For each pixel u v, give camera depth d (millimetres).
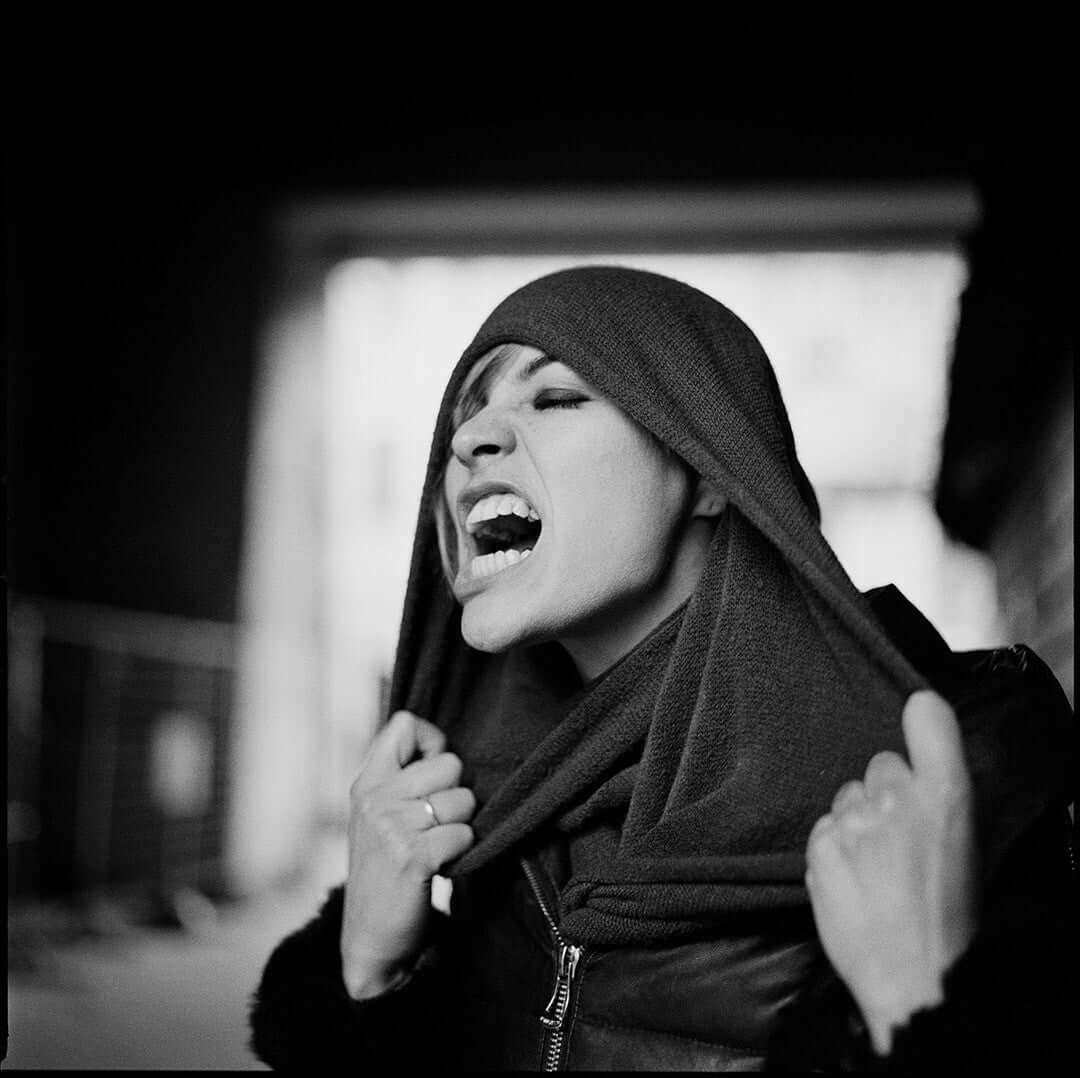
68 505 5320
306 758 6012
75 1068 2533
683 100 5609
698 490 947
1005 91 3533
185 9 5285
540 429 910
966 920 685
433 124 5758
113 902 4484
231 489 5523
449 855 970
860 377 6449
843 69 5477
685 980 810
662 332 918
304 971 1038
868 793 713
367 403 6531
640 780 863
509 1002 922
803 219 5855
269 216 5797
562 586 888
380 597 6531
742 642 846
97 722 4746
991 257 2877
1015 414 3463
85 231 5547
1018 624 4211
